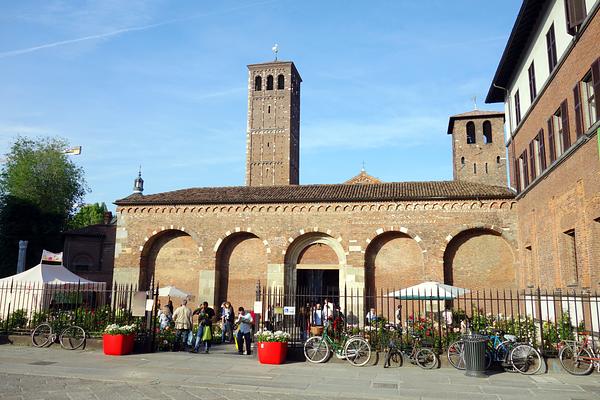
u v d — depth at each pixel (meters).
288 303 29.64
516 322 18.00
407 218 28.84
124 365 15.07
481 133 49.59
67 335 18.59
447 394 11.90
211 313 21.23
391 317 28.39
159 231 31.89
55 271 25.58
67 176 53.03
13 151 52.31
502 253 28.05
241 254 31.47
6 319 20.39
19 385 11.91
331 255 30.38
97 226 48.81
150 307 18.56
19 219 46.88
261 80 65.19
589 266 16.92
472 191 29.00
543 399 11.38
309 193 31.66
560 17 19.64
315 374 14.40
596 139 16.14
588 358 14.42
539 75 22.61
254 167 62.84
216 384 12.59
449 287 21.64
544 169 22.14
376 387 12.66
